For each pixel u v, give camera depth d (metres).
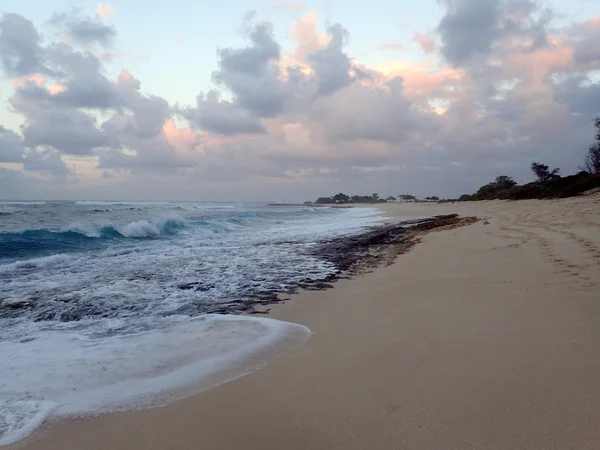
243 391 3.12
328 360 3.60
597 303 4.29
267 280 7.74
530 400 2.52
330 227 21.94
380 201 130.38
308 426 2.52
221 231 19.97
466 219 20.42
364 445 2.25
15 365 3.84
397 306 5.22
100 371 3.65
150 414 2.85
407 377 3.04
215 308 5.86
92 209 31.11
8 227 16.88
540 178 54.53
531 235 9.96
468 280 6.16
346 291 6.65
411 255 9.91
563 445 2.07
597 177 30.00
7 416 2.89
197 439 2.48
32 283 7.68
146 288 7.14
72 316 5.61
